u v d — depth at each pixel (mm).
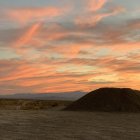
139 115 43594
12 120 36344
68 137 24062
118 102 52344
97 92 56844
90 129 28531
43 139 23172
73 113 46875
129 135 25266
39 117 40406
